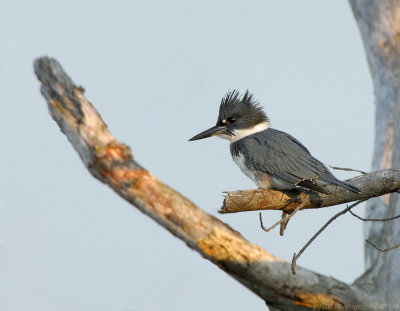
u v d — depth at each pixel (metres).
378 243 10.32
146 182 6.48
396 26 11.60
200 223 6.62
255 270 6.89
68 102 6.41
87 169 6.60
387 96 11.34
